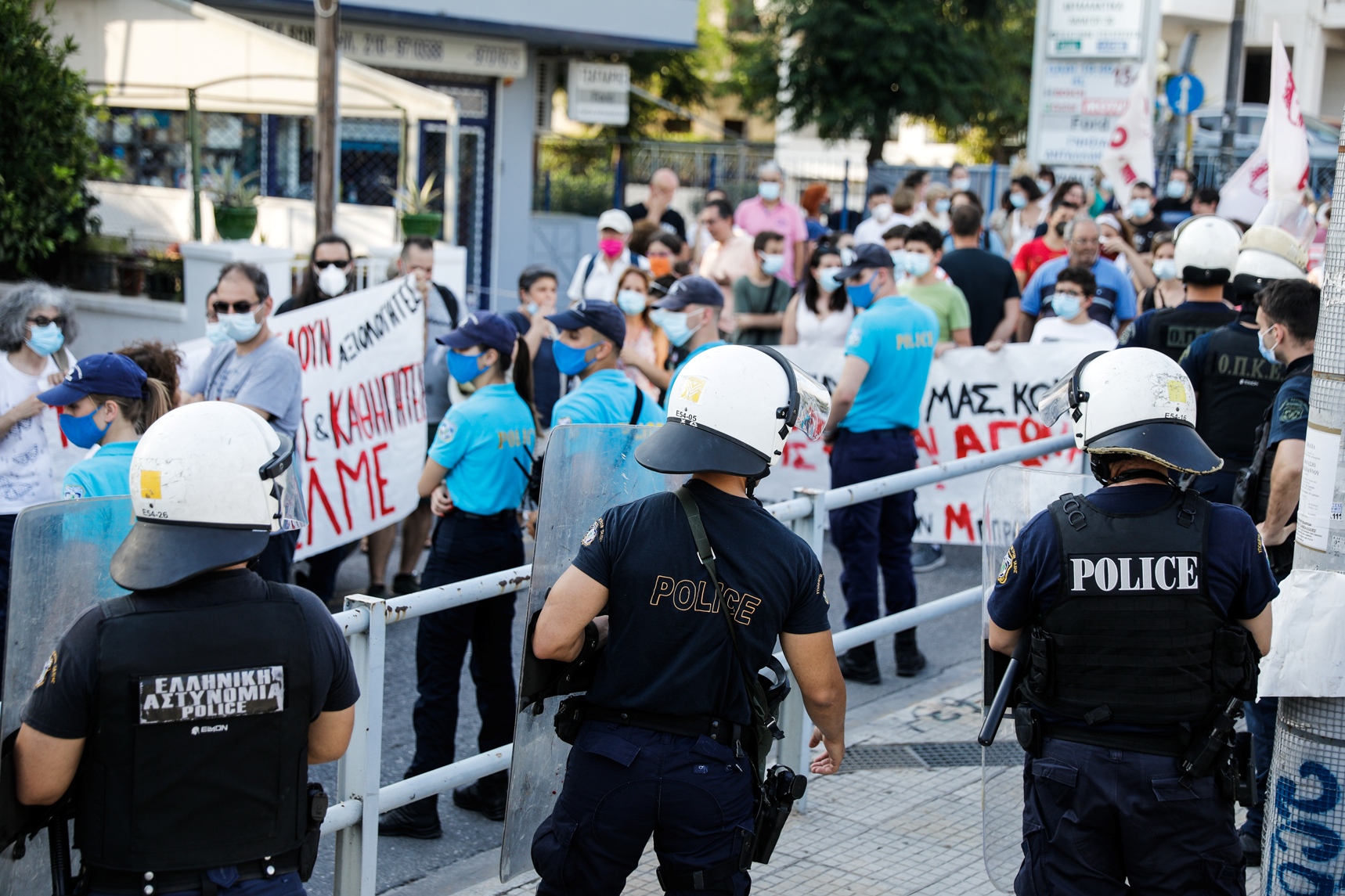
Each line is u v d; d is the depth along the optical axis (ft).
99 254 37.50
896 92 78.18
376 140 52.03
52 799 7.89
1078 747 9.96
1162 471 10.13
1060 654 9.93
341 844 12.33
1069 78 51.19
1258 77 95.71
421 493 16.05
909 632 21.48
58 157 35.17
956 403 25.52
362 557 27.86
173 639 7.88
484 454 15.75
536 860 10.02
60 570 8.80
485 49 54.65
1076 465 23.85
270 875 8.16
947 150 101.55
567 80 60.44
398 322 23.49
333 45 29.71
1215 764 9.80
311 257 25.38
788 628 10.01
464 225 56.65
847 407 20.34
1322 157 64.03
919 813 15.74
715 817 9.61
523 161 58.23
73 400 12.66
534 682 10.21
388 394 23.47
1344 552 10.30
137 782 7.77
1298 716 10.49
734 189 71.92
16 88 33.68
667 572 9.61
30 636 8.66
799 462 27.35
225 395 18.28
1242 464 16.74
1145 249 40.19
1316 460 10.44
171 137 44.37
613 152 69.92
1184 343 19.27
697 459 9.49
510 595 16.19
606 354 15.89
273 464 8.26
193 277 34.37
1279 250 16.71
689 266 31.86
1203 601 9.72
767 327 30.73
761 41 88.02
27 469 18.07
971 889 13.75
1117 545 9.81
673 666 9.61
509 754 13.64
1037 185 43.55
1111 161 41.11
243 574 8.34
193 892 7.91
